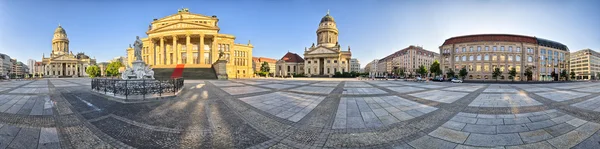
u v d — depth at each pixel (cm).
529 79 5756
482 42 5941
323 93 1295
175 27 5494
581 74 9088
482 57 5934
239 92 1328
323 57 8744
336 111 726
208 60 5878
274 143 430
